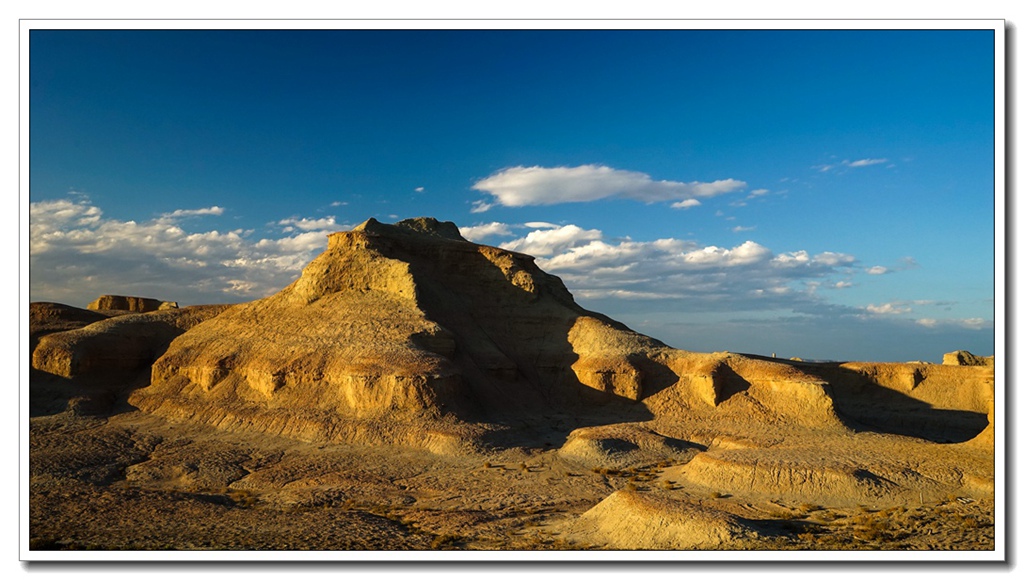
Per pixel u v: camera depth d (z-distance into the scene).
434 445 57.09
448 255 96.25
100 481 47.44
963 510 35.16
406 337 72.44
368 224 94.56
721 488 42.38
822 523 33.22
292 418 62.97
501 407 73.00
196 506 37.62
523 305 93.69
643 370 79.56
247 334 78.56
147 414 69.56
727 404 72.12
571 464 53.66
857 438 59.53
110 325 83.31
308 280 85.81
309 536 29.61
